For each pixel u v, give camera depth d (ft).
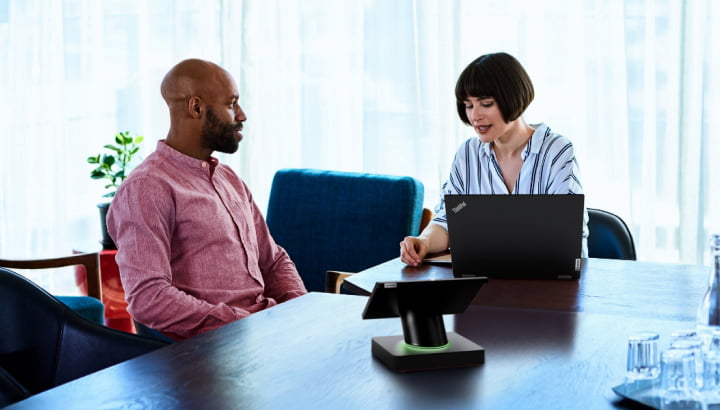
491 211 7.07
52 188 15.28
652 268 7.58
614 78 11.31
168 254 7.63
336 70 12.86
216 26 13.73
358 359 4.78
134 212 7.50
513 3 11.69
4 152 15.53
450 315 5.81
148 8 14.30
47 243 15.51
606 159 11.44
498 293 6.59
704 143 10.85
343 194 10.43
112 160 12.30
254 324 5.58
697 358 3.94
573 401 4.07
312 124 13.03
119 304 12.21
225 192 8.25
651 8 11.02
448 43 11.91
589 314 5.77
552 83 11.62
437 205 9.09
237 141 8.21
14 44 15.10
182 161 7.96
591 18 11.28
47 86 15.06
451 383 4.34
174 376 4.54
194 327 7.36
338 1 12.73
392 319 5.65
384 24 12.25
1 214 15.58
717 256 4.68
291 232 10.66
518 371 4.52
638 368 4.13
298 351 4.95
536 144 8.82
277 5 13.03
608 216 8.98
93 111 14.85
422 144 12.23
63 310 6.28
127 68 14.49
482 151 9.20
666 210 11.24
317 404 4.07
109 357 6.22
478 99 8.51
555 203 6.93
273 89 13.28
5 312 6.22
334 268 10.39
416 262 7.86
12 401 4.96
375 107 12.39
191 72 7.94
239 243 8.16
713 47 10.71
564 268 7.07
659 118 11.05
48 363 6.23
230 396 4.21
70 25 14.76
